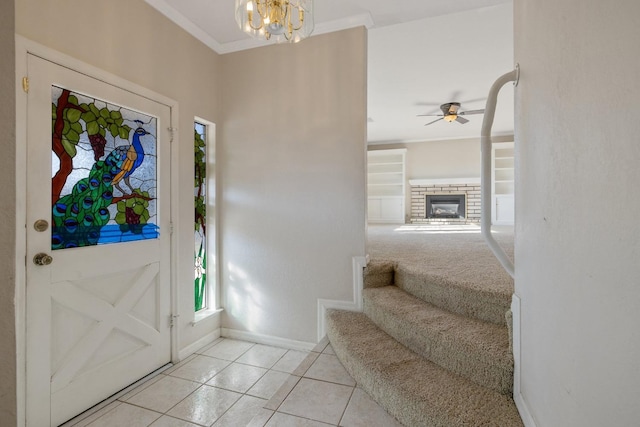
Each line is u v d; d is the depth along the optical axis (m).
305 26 1.90
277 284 2.81
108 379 1.98
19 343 1.57
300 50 2.74
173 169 2.47
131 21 2.16
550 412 0.92
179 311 2.52
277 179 2.80
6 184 0.47
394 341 1.93
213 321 2.90
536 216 1.07
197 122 2.86
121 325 2.07
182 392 2.08
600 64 0.65
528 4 1.16
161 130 2.37
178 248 2.51
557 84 0.88
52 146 1.71
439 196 8.01
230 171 2.96
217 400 1.99
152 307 2.30
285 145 2.78
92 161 1.92
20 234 1.57
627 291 0.56
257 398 2.02
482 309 1.79
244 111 2.92
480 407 1.30
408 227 6.75
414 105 5.22
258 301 2.87
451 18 2.72
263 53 2.86
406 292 2.38
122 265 2.08
